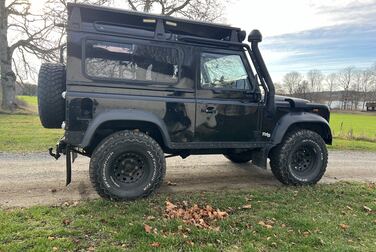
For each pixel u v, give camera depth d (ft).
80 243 11.73
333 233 13.39
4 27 75.05
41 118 16.05
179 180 20.57
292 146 19.38
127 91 15.93
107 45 15.62
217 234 12.69
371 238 13.23
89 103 15.24
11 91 77.10
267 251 11.81
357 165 28.40
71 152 17.17
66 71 15.21
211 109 17.44
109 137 15.90
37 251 10.99
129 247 11.62
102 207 14.97
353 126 111.14
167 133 16.63
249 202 16.48
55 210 14.53
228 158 25.29
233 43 17.78
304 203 16.63
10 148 28.89
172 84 16.67
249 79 18.43
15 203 15.62
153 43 16.34
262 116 18.75
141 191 16.15
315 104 20.47
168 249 11.51
